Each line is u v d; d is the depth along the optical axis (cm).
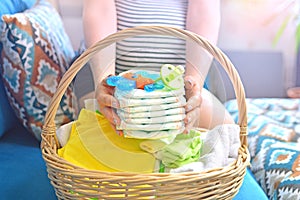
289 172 164
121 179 113
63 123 178
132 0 191
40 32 177
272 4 272
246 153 135
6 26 168
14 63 170
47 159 127
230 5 272
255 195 149
